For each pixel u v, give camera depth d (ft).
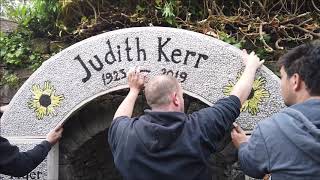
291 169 5.72
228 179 12.71
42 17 13.44
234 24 11.85
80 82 11.34
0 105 13.37
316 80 6.04
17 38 13.73
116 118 7.97
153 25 12.42
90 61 11.30
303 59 6.18
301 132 5.74
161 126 6.98
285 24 11.62
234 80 10.36
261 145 6.09
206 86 10.50
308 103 6.04
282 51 11.55
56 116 11.46
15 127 11.68
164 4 12.16
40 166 11.51
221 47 10.51
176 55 10.75
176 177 6.88
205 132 7.16
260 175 6.23
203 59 10.59
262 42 11.59
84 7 12.95
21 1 14.60
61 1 12.86
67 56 11.48
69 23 13.29
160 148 6.92
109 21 12.64
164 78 7.51
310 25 11.47
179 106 7.51
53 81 11.53
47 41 13.48
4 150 8.53
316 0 12.14
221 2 12.31
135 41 11.01
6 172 8.70
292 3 11.88
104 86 11.18
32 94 11.64
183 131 7.08
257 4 11.91
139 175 6.99
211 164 12.98
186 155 6.95
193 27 11.83
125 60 11.04
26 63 13.48
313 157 5.61
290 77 6.36
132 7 12.67
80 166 14.25
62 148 12.80
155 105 7.43
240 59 10.36
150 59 10.87
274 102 10.12
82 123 12.82
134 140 7.14
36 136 11.55
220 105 7.64
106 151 15.19
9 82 13.38
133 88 8.88
